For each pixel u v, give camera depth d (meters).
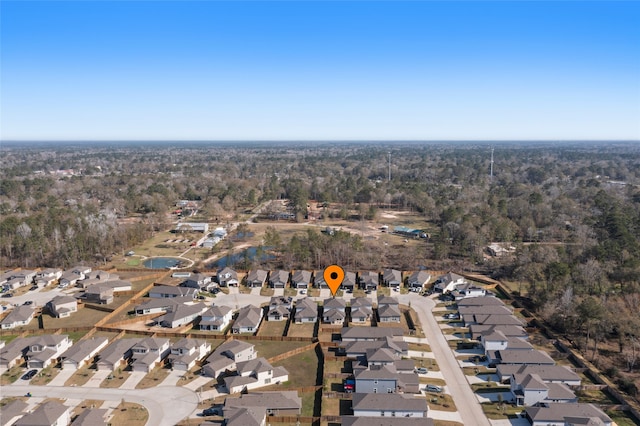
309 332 90.56
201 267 133.88
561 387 66.81
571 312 88.31
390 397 63.84
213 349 82.94
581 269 108.12
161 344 79.06
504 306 97.31
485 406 65.44
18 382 71.56
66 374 73.81
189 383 71.19
